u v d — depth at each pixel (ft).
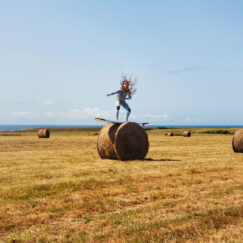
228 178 32.24
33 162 47.26
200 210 20.61
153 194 25.22
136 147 51.47
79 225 18.10
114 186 28.40
